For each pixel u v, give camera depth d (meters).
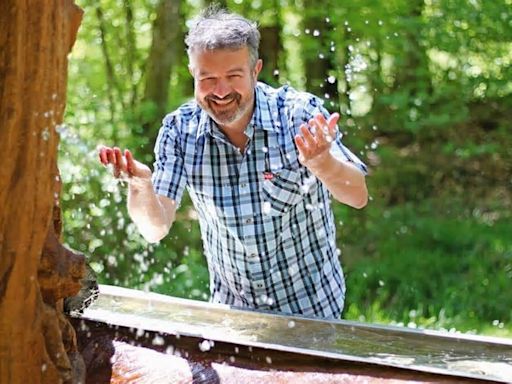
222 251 2.98
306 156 2.63
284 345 2.70
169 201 2.88
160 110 6.94
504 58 8.26
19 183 2.15
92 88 6.90
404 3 7.51
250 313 2.90
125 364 2.59
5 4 2.11
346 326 2.82
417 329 2.79
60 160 5.68
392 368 2.49
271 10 7.95
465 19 7.81
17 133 2.14
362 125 8.27
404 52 8.03
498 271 6.55
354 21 7.44
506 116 9.09
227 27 2.70
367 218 7.56
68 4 2.22
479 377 2.44
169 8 6.94
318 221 2.93
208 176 2.89
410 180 8.28
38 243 2.21
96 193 5.80
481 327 5.64
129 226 5.90
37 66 2.14
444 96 8.36
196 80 2.74
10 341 2.20
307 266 2.95
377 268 6.62
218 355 2.61
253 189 2.87
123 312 2.94
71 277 2.33
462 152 8.38
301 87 8.38
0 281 2.18
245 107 2.75
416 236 7.31
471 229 7.45
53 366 2.30
